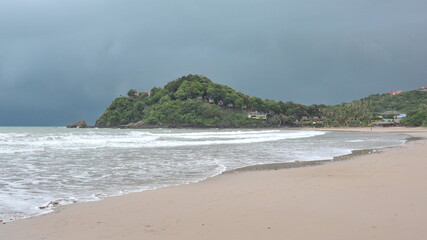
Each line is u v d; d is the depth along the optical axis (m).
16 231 5.68
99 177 11.73
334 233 5.30
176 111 148.62
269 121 156.75
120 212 6.92
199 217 6.45
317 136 51.66
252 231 5.51
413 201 7.29
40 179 11.12
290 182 10.15
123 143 28.47
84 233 5.55
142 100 167.50
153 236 5.36
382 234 5.19
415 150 21.55
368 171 12.09
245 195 8.42
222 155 19.55
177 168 14.11
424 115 110.00
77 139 31.81
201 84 165.00
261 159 17.64
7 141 26.11
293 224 5.84
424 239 4.94
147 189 9.73
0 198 8.33
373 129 100.88
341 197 7.85
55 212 6.96
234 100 163.12
